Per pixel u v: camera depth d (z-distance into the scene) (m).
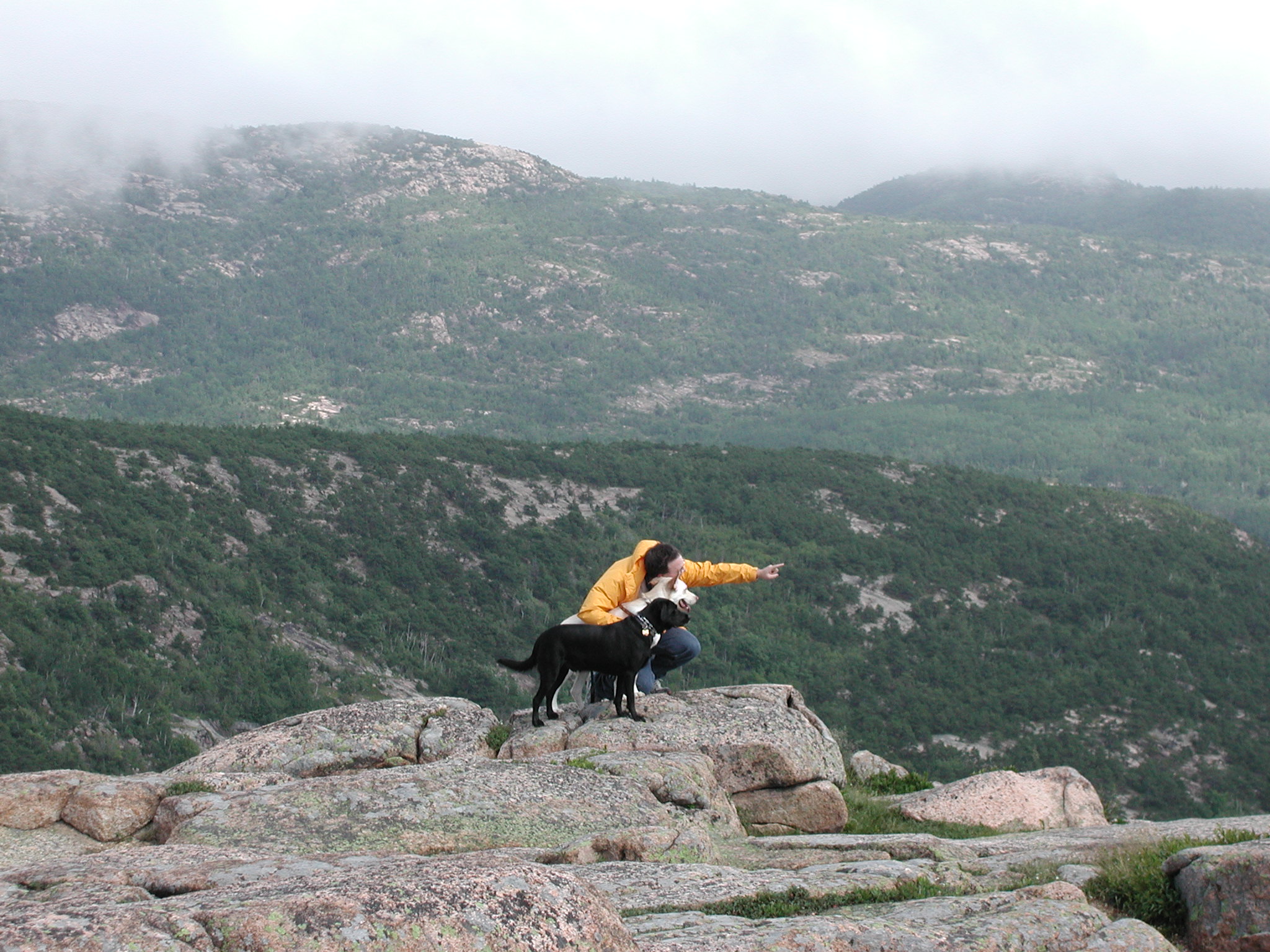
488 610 121.06
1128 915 5.03
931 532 158.12
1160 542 158.38
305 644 102.62
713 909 4.75
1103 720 113.06
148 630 92.31
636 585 8.16
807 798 8.12
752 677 113.31
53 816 6.63
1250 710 119.69
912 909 4.62
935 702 113.12
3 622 82.31
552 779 6.89
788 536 153.50
